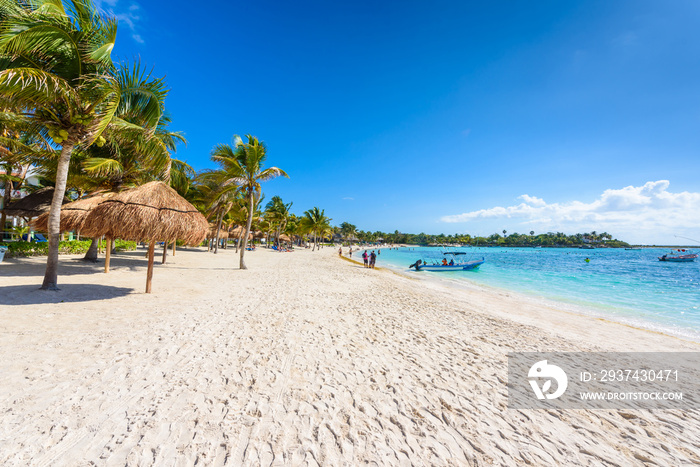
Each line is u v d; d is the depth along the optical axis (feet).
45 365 11.51
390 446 8.54
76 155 38.78
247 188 54.24
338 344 16.85
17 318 16.56
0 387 9.73
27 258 42.14
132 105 25.82
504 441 9.12
